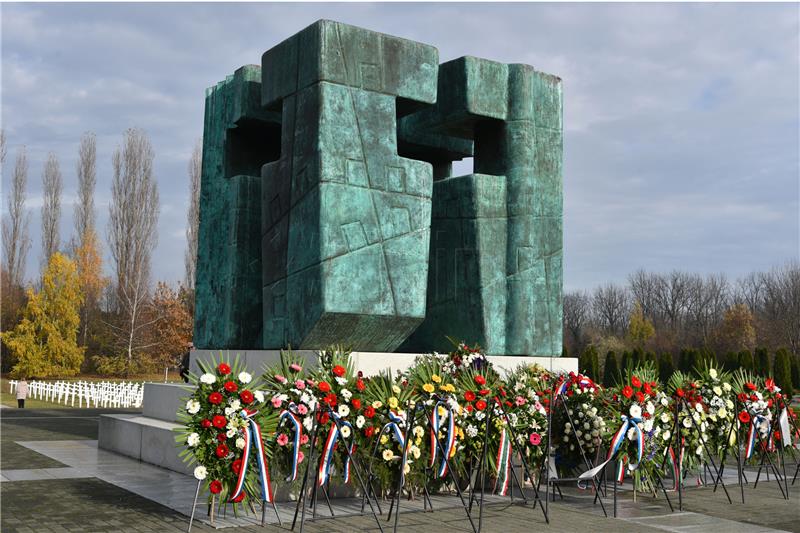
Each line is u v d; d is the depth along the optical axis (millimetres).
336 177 11297
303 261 11469
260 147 14477
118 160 58812
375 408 8641
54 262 53938
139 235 58188
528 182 13594
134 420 13578
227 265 13672
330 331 11305
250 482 8016
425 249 12211
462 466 9305
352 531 7980
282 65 12258
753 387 11414
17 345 52250
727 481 11984
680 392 10531
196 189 57344
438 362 10922
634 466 9609
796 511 9578
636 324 80875
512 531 8203
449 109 13539
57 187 61594
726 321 71500
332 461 8578
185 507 9039
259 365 12039
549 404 9766
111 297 64312
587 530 8312
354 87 11633
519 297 13375
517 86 13688
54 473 11547
